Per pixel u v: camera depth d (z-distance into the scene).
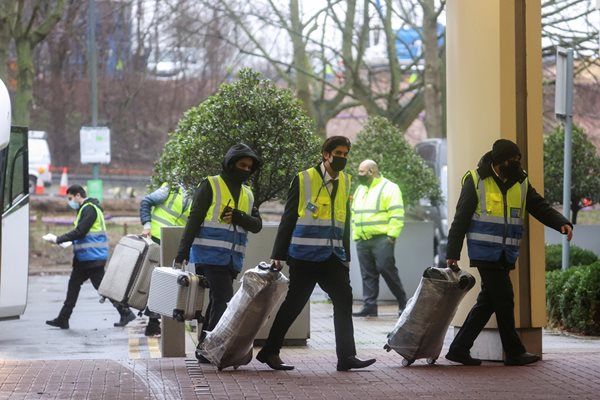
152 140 80.69
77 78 78.94
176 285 16.20
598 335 21.66
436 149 45.75
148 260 22.31
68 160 80.06
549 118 56.97
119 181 77.50
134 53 77.56
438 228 41.84
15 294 23.34
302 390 14.73
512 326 16.77
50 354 20.19
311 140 21.22
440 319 16.59
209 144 21.11
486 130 17.30
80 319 26.92
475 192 16.55
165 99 79.62
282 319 16.58
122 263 22.41
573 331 22.03
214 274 16.70
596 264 21.88
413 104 58.50
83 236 24.77
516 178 16.58
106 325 25.52
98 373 16.33
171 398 14.15
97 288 25.11
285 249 16.22
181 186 21.80
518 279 17.36
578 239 31.23
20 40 50.97
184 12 68.88
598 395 14.20
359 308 28.72
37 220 54.41
